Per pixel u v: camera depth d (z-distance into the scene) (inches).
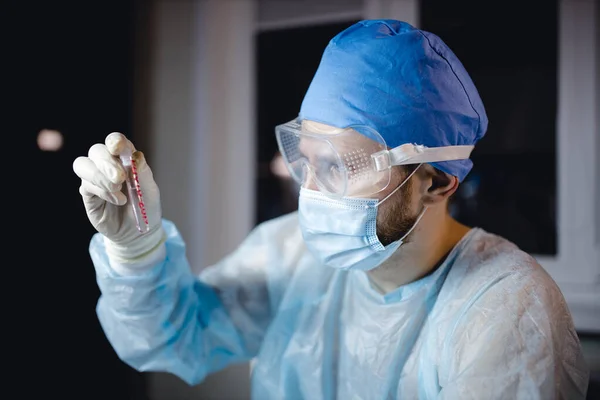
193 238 73.3
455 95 29.9
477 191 64.3
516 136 63.1
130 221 27.9
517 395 23.6
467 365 25.4
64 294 57.2
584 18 59.9
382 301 33.1
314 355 35.1
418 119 28.7
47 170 56.5
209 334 38.3
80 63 58.9
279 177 74.8
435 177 30.9
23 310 54.5
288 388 36.0
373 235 29.4
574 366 25.6
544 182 62.6
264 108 74.8
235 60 73.1
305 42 73.3
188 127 73.2
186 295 34.2
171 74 71.3
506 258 30.2
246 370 66.3
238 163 73.1
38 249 55.6
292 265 39.3
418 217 30.5
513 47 63.2
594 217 59.8
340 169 28.7
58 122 57.4
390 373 31.2
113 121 61.2
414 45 28.7
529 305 26.3
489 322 26.3
